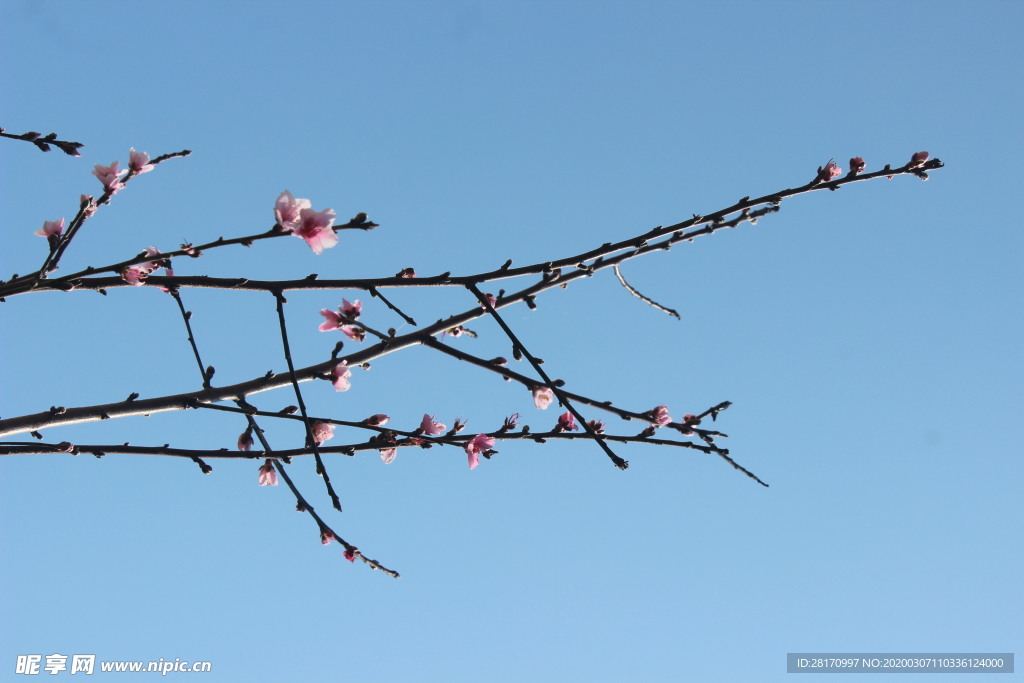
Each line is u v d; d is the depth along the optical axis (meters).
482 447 3.98
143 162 3.75
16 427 3.44
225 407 3.56
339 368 3.74
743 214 3.99
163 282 3.47
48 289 3.49
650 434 3.98
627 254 4.00
